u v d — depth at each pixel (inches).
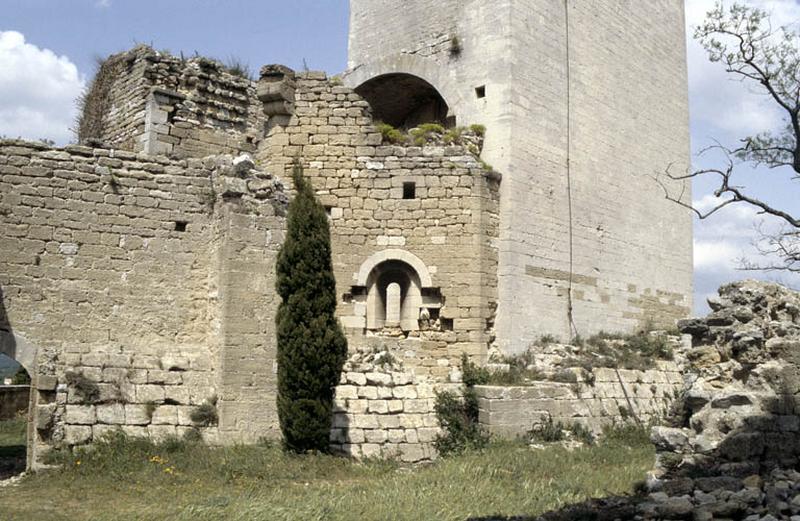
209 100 919.7
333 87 892.6
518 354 868.6
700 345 511.2
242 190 687.7
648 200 1130.7
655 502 400.5
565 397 796.6
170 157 717.3
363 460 679.1
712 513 368.2
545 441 749.3
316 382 647.1
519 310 880.3
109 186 681.6
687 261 1205.7
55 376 613.0
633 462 650.2
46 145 664.4
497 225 888.9
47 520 455.5
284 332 652.7
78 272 660.1
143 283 685.3
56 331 644.7
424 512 455.2
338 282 858.8
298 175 687.1
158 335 685.3
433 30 1023.6
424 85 1059.3
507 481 559.8
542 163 945.5
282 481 572.7
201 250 711.7
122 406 627.5
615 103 1085.8
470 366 792.3
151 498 511.5
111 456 582.9
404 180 876.6
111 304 669.9
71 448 592.7
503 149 908.6
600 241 1023.6
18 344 628.1
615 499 455.2
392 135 896.9
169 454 601.0
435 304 863.1
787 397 468.4
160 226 698.2
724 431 461.4
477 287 853.2
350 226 869.8
